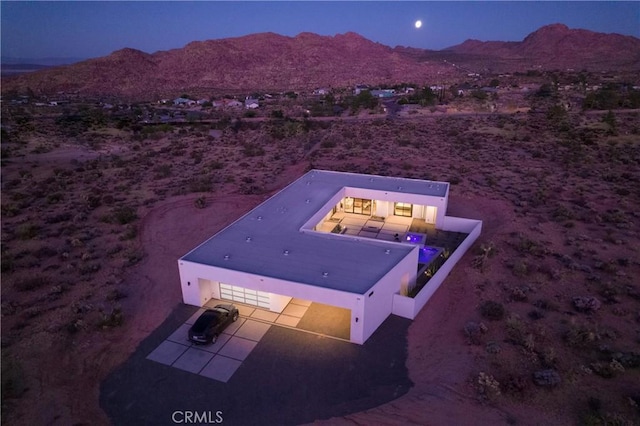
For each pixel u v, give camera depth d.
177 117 109.06
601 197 37.56
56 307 22.80
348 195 34.56
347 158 53.66
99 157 56.62
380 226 33.31
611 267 25.19
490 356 18.52
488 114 89.75
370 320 20.00
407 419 15.62
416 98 114.44
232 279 21.50
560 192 39.41
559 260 26.80
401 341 20.00
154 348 19.70
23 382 17.52
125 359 19.02
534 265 26.05
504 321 21.02
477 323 20.91
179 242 31.11
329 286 20.03
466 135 66.56
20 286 24.41
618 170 46.03
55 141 66.94
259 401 16.62
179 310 22.66
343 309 22.44
